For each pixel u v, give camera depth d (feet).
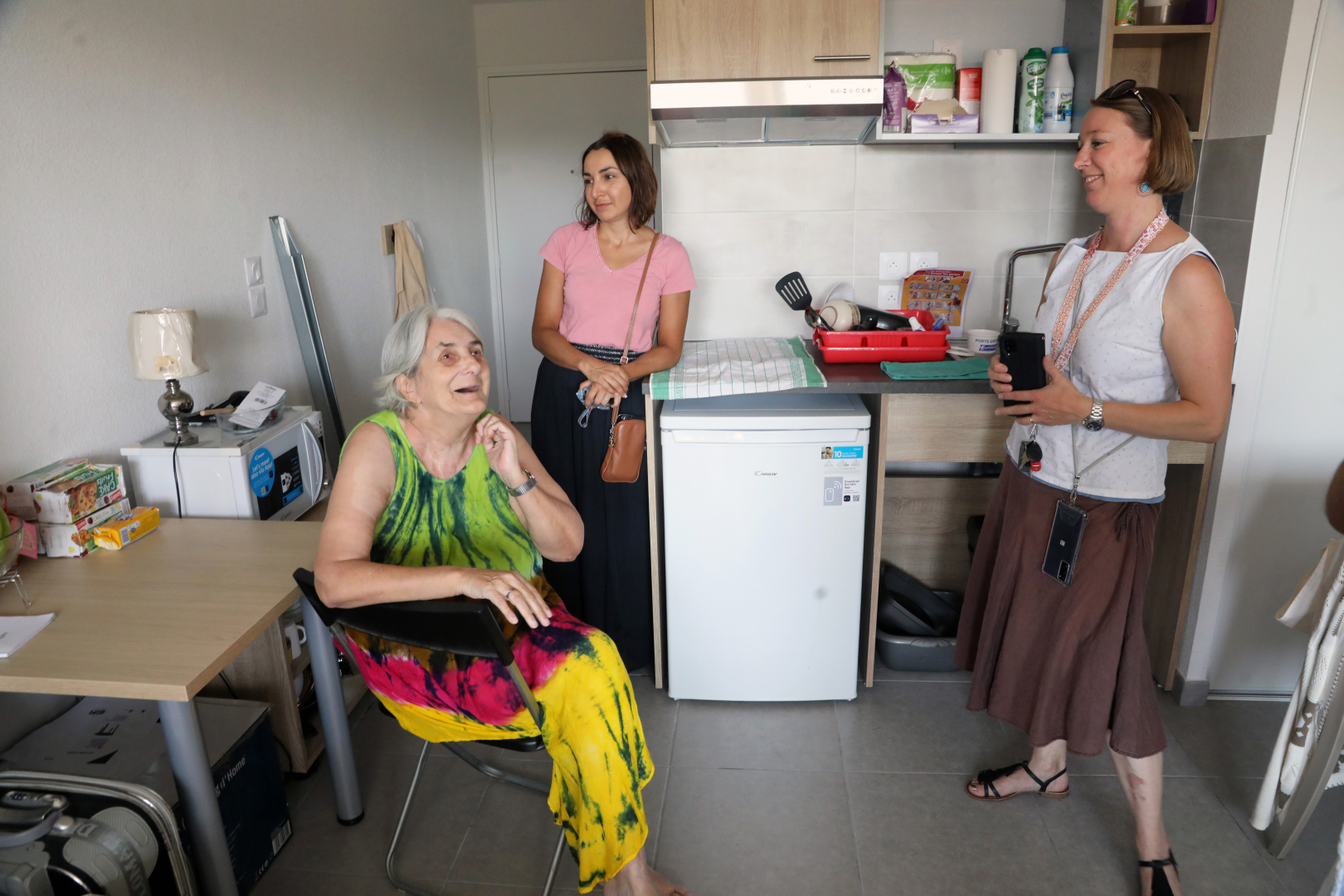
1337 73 6.31
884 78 7.81
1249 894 5.61
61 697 6.14
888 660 8.20
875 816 6.37
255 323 8.24
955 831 6.20
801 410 7.09
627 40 14.66
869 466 7.78
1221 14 7.18
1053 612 5.59
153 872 4.75
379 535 5.13
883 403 7.20
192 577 5.32
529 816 6.41
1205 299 4.72
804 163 8.62
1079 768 6.84
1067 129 7.83
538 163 15.26
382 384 4.97
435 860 5.98
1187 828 6.19
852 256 8.83
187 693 4.22
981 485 8.93
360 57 10.44
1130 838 6.13
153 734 5.68
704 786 6.72
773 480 7.00
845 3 7.23
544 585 5.65
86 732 5.70
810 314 8.27
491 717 4.90
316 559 5.07
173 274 7.06
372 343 10.93
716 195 8.76
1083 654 5.46
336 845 6.13
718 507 7.09
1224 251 7.14
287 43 8.75
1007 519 5.89
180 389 6.61
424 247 12.66
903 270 8.83
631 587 7.81
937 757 7.01
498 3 14.61
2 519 4.95
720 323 9.11
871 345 7.70
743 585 7.29
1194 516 7.37
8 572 5.30
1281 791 6.09
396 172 11.62
